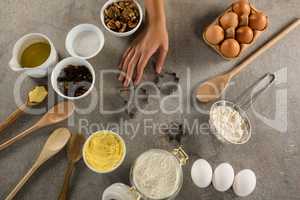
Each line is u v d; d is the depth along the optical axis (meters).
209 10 0.76
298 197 0.70
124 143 0.67
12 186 0.68
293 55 0.75
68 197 0.67
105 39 0.74
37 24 0.74
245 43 0.69
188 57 0.74
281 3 0.76
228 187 0.66
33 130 0.68
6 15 0.74
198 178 0.66
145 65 0.71
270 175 0.70
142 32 0.74
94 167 0.65
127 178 0.69
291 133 0.72
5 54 0.72
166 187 0.65
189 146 0.70
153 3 0.67
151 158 0.66
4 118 0.70
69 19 0.74
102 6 0.75
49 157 0.67
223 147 0.71
